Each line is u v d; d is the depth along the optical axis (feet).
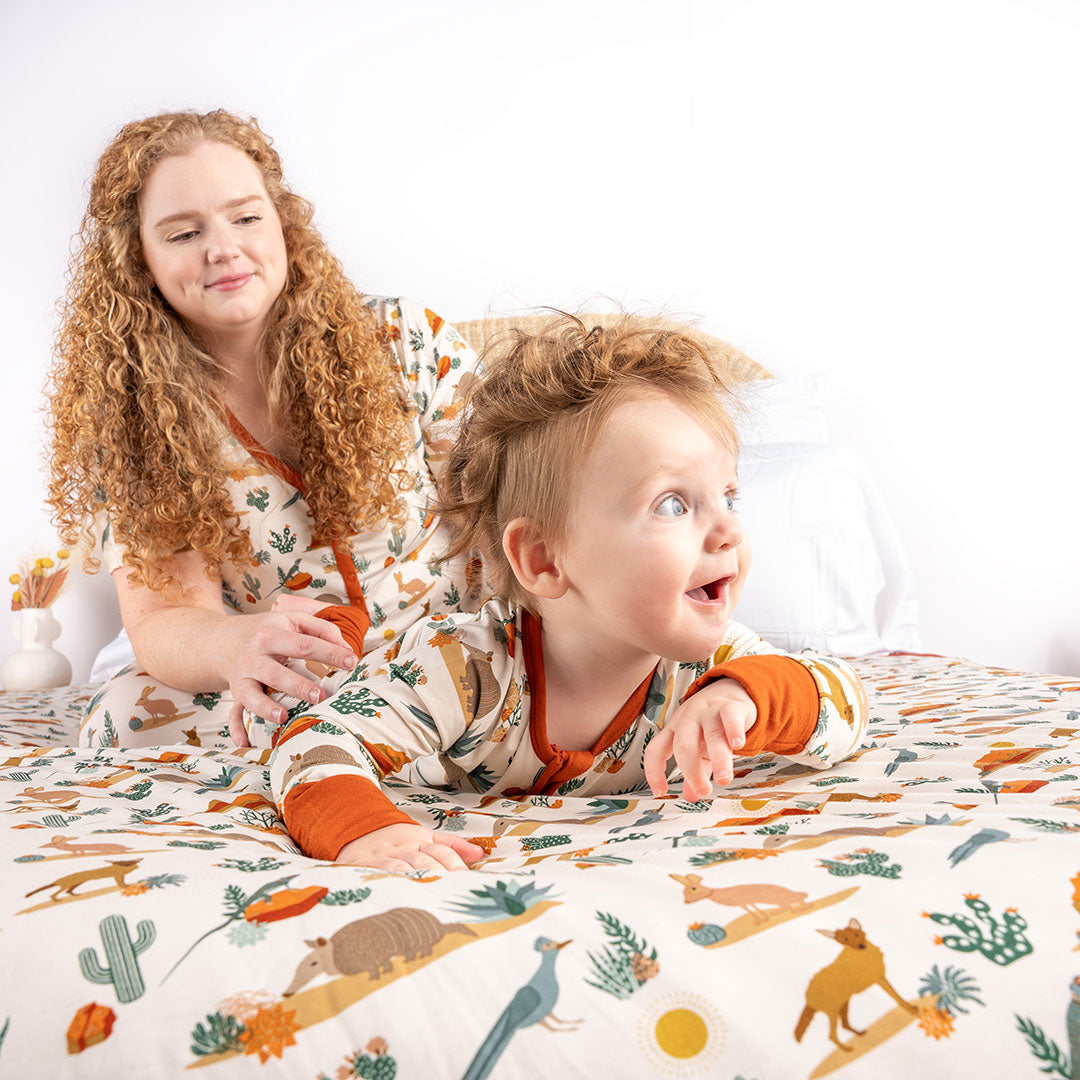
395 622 4.77
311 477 4.66
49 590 8.63
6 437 9.47
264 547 4.70
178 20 9.71
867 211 9.71
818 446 8.18
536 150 9.80
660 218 9.79
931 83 9.66
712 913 1.70
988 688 4.86
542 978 1.56
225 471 4.64
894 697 4.78
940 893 1.74
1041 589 9.65
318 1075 1.46
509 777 3.15
